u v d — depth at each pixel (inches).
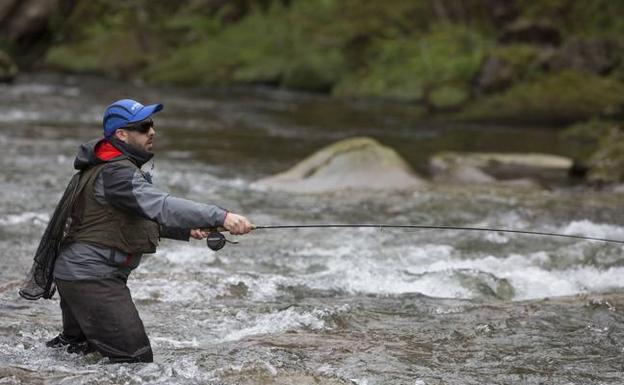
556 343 449.7
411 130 1515.7
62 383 360.5
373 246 678.5
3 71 1831.9
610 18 2022.6
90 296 364.5
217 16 2431.1
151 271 572.4
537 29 1951.3
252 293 534.3
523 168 1122.0
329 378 382.9
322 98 1979.6
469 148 1336.1
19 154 1046.4
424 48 2063.2
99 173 359.3
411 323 479.2
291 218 780.6
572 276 603.8
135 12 2409.0
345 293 546.3
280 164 1117.7
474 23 2180.1
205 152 1182.9
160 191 355.3
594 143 1429.6
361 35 2206.0
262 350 416.2
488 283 566.6
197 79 2150.6
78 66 2234.3
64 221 362.3
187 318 475.2
